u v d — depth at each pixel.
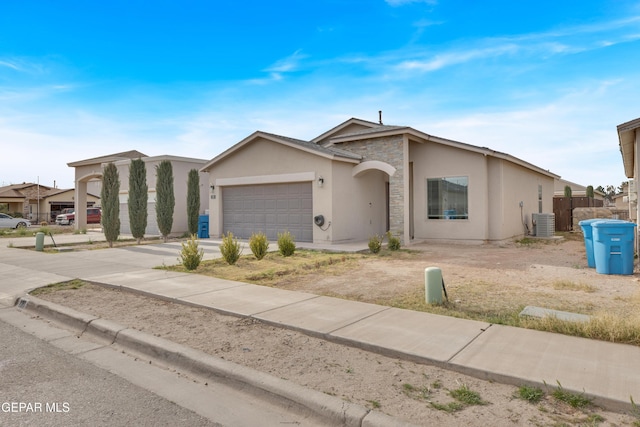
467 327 5.45
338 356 4.72
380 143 16.36
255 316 6.12
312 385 3.96
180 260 12.25
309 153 15.91
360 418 3.37
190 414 3.65
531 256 12.62
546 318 5.40
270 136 16.64
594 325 5.01
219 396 4.04
